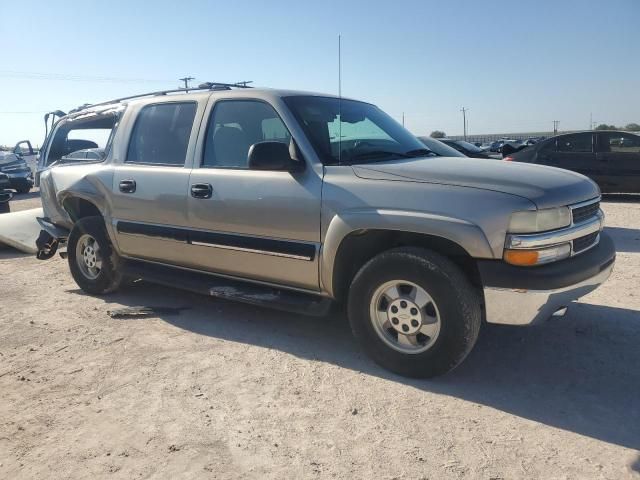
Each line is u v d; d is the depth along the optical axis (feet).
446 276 10.98
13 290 19.85
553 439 9.70
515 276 10.53
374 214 11.57
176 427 10.27
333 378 12.14
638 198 42.16
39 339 14.80
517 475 8.72
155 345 14.17
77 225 18.34
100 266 18.26
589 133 40.06
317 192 12.45
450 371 11.93
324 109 14.29
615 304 16.69
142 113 16.79
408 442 9.67
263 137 13.83
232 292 14.35
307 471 8.92
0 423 10.57
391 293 11.93
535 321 10.78
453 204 10.94
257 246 13.60
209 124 14.88
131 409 10.97
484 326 15.02
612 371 12.30
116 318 16.33
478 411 10.67
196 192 14.52
